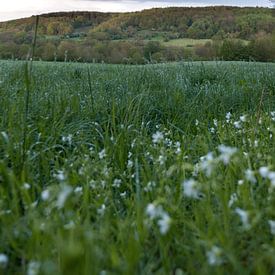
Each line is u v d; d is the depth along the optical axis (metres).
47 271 1.68
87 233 1.90
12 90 6.10
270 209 2.24
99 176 3.15
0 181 2.98
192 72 10.26
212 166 2.36
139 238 2.17
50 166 3.52
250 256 2.09
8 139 3.34
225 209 2.24
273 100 7.16
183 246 2.09
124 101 5.82
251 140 4.02
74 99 5.47
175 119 5.49
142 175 3.18
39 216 2.36
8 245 2.17
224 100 6.80
